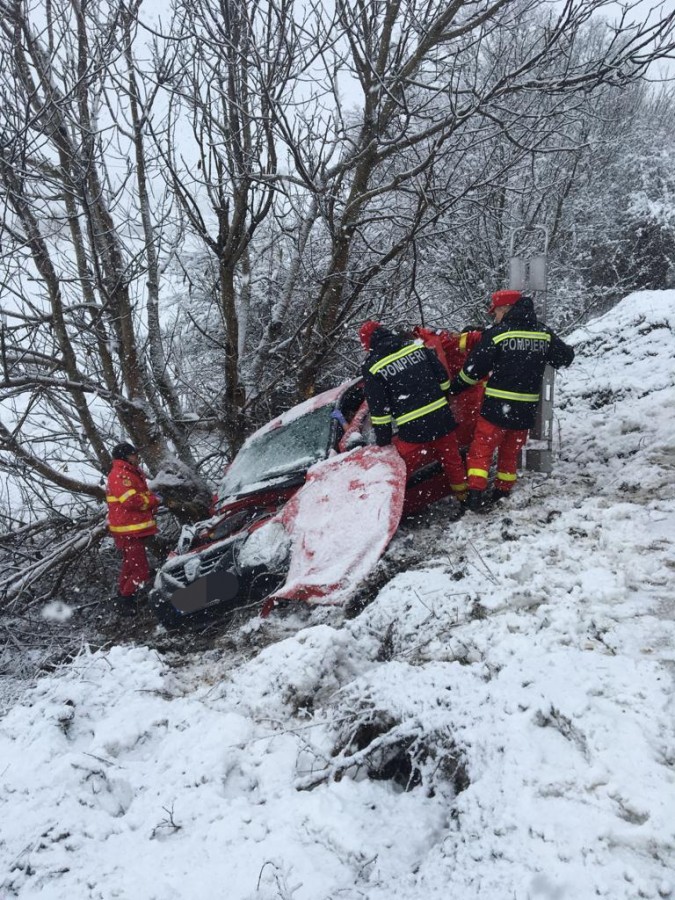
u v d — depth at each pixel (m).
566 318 12.43
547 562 3.77
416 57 6.14
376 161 7.02
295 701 3.42
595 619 2.99
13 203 5.75
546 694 2.48
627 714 2.30
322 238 9.16
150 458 7.40
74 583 7.73
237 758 3.06
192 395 8.98
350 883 2.20
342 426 5.68
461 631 3.37
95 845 2.65
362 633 3.88
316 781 2.76
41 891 2.43
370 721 2.89
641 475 4.83
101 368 7.90
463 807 2.20
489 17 5.97
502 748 2.34
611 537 3.82
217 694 3.74
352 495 4.70
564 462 5.63
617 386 6.62
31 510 7.98
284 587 4.43
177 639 5.12
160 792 2.91
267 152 6.96
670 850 1.81
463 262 11.80
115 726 3.48
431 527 5.09
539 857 1.89
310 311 8.00
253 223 6.93
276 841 2.45
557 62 6.54
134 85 6.55
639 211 14.38
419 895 1.99
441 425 4.87
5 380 6.12
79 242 6.86
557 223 11.37
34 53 5.76
